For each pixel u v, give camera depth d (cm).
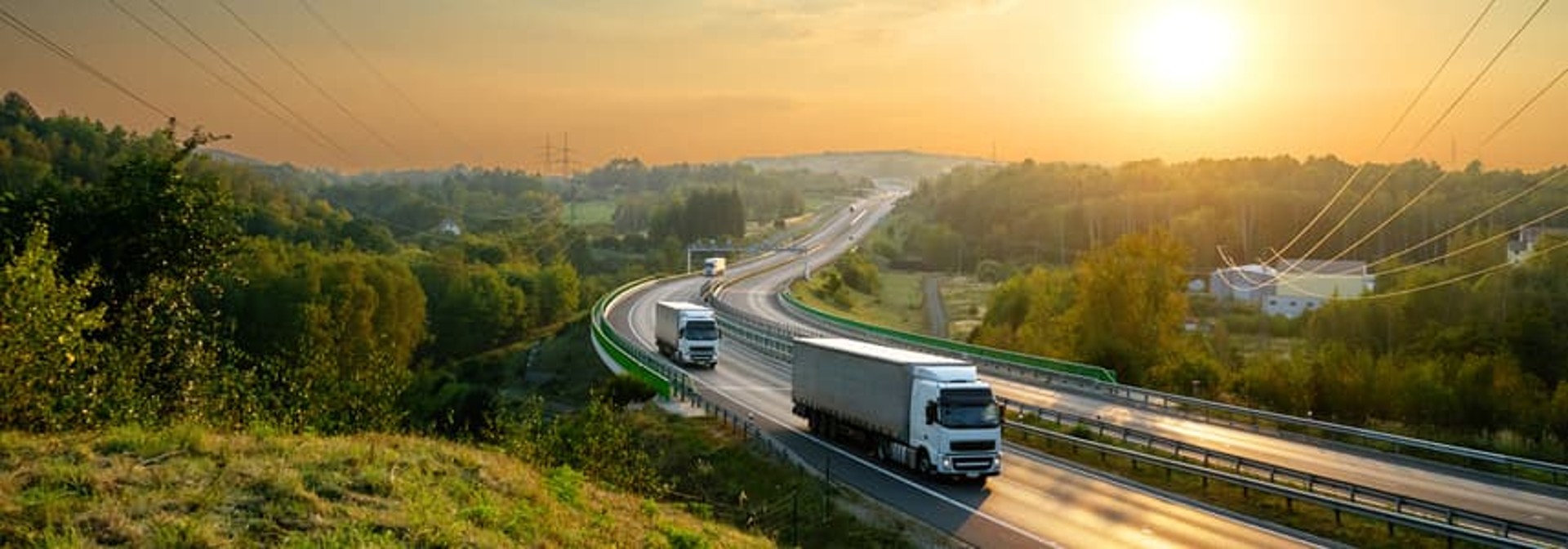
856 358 4294
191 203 3244
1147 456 4012
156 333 3044
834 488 3641
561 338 11488
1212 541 2977
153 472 1761
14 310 2044
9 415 2028
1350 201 18438
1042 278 11488
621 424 3728
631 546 2008
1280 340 12138
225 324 3425
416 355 12606
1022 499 3522
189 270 3262
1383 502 3506
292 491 1756
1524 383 6259
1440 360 6725
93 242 3077
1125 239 8469
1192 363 7012
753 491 3978
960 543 2959
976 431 3669
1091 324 8331
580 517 2125
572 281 14950
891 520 3192
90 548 1402
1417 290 9881
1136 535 3041
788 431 4944
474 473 2222
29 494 1559
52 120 16525
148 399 2638
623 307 11956
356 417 2947
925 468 3772
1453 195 17300
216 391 2919
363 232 16188
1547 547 2672
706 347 7319
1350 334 10019
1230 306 14775
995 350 7956
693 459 4550
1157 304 8294
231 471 1828
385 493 1878
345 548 1538
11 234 3009
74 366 2262
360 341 9050
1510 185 16462
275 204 16275
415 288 11231
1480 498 3588
